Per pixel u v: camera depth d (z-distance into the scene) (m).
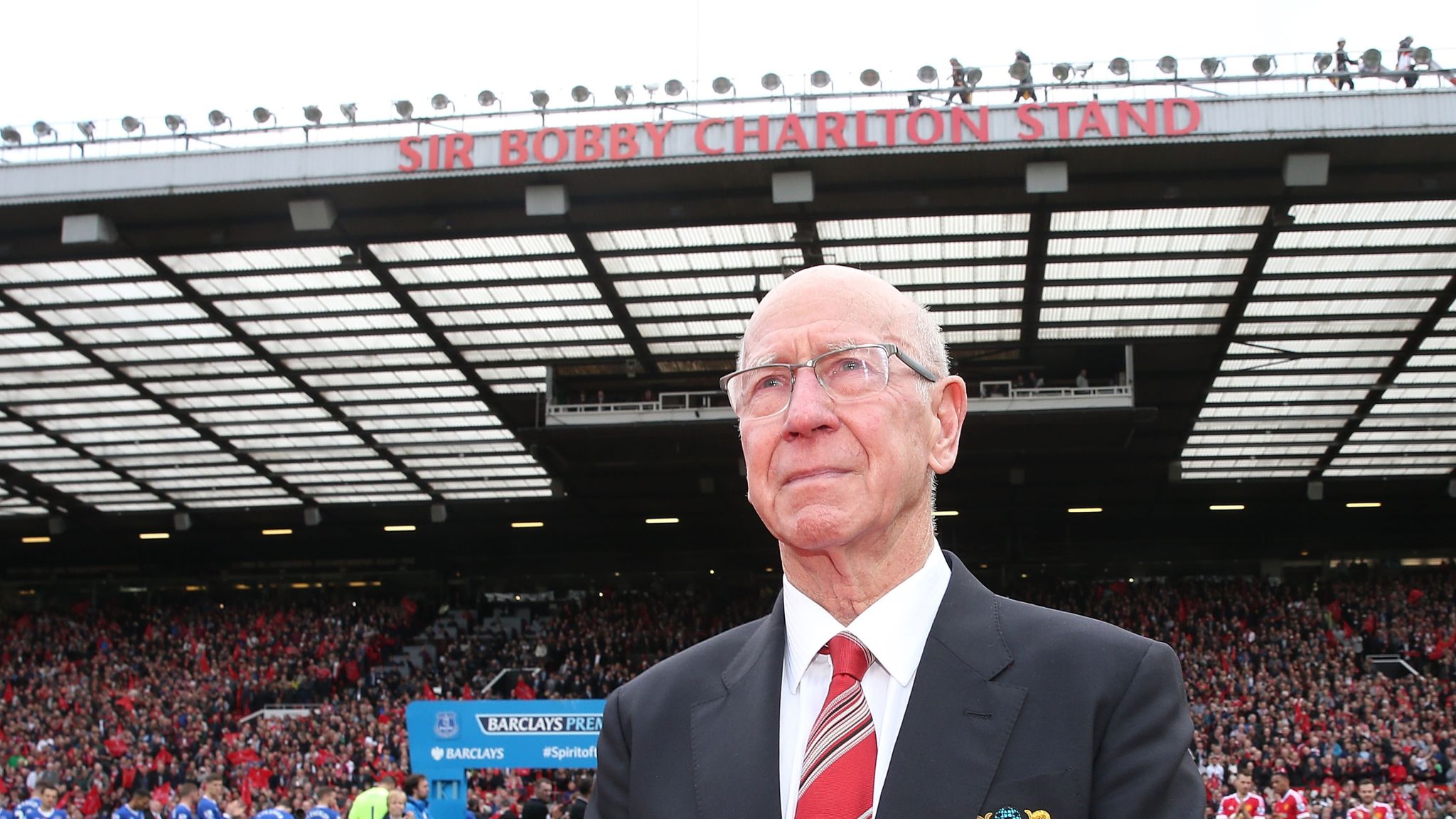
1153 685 2.02
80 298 28.72
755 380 2.28
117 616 54.78
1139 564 54.25
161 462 41.31
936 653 2.09
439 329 30.97
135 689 43.44
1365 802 17.17
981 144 22.64
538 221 25.52
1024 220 25.59
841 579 2.17
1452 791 24.48
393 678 45.69
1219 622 45.88
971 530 53.03
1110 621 48.03
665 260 27.41
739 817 2.05
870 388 2.18
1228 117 22.19
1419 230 25.59
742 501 47.69
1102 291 28.95
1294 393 35.44
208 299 28.91
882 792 1.97
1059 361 32.94
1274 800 16.30
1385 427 38.31
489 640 51.56
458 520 50.38
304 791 26.12
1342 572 53.69
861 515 2.11
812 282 2.30
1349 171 23.44
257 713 40.94
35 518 47.06
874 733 2.04
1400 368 33.16
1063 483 45.59
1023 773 1.95
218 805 14.06
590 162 23.39
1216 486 45.78
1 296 28.41
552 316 30.31
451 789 16.47
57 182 24.38
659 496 46.78
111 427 37.75
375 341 31.62
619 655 47.66
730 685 2.27
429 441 39.69
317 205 24.33
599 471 42.53
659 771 2.24
